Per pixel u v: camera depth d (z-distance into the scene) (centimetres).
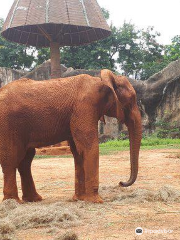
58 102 666
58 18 1952
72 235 429
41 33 2200
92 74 2839
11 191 667
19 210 560
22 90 668
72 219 526
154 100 2916
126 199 676
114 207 617
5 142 658
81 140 659
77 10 2005
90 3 2084
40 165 1434
